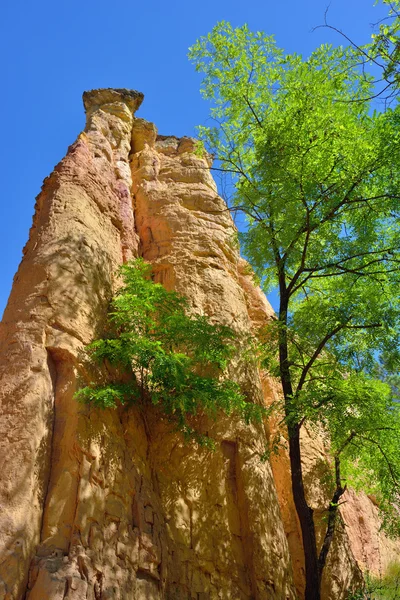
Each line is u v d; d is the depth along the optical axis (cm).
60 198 1197
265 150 1264
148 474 1017
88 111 1933
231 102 1445
